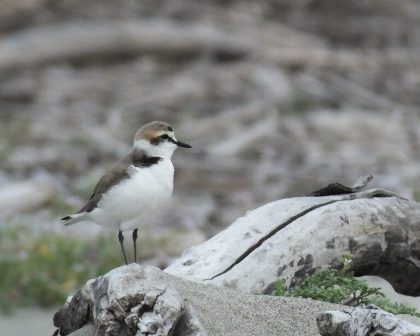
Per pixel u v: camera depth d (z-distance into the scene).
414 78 22.56
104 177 8.12
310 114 19.97
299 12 26.25
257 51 23.22
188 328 6.29
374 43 25.22
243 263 7.70
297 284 7.74
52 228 13.37
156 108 20.72
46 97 21.20
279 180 17.19
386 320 6.19
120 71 22.66
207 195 16.52
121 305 6.33
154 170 8.04
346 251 7.88
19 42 22.94
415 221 8.12
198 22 24.70
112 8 24.70
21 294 12.02
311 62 22.70
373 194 8.36
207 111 20.69
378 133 19.14
